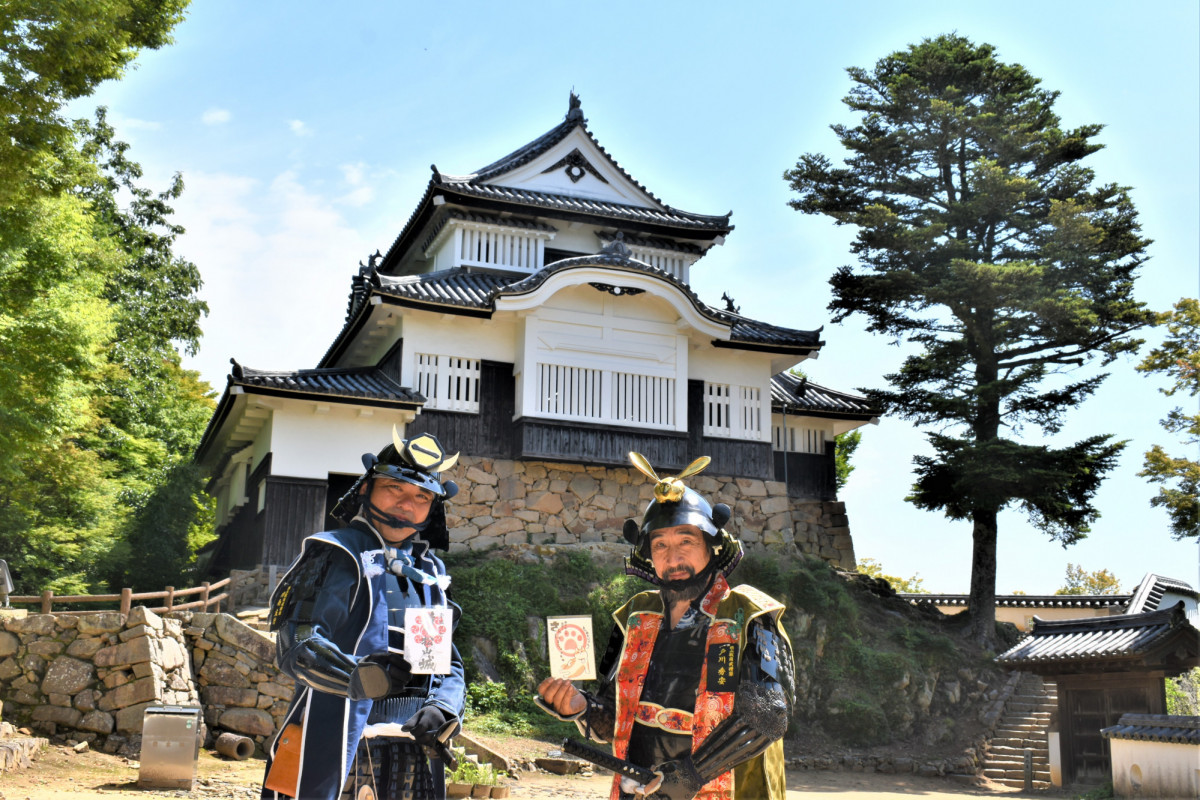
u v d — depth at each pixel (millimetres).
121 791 10719
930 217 26484
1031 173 26797
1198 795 13086
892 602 25000
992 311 25312
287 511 19922
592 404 22500
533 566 20328
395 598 4125
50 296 16156
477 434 22062
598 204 26312
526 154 26062
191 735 11289
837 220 27188
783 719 3471
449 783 12203
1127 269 26406
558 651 3891
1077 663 16844
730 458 24297
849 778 17672
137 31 13578
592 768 15297
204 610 15062
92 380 21875
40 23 12102
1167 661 15938
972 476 23953
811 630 21219
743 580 21562
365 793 3859
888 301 26203
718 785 3631
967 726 20625
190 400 32375
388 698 4082
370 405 20391
